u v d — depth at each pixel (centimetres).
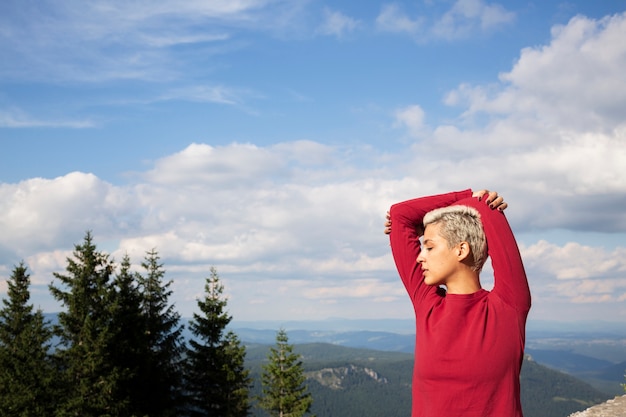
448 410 192
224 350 4184
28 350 3434
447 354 193
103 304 3516
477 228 205
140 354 3644
